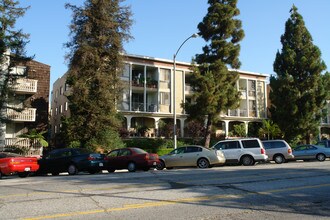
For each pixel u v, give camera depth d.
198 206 7.73
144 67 40.22
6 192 9.98
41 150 29.81
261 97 49.09
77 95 27.84
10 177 18.05
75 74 27.86
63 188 10.59
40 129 32.62
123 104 38.62
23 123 32.06
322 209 7.47
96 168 18.75
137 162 19.17
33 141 29.11
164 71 41.75
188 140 38.94
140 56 39.62
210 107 31.38
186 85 43.16
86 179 13.38
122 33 29.56
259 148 21.84
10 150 27.83
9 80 27.36
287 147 24.53
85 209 7.47
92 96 28.14
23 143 29.45
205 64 32.69
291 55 38.84
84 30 27.94
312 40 39.66
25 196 9.13
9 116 29.11
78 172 19.14
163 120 41.66
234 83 34.53
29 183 12.66
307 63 38.03
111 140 28.44
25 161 17.41
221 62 32.34
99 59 28.36
